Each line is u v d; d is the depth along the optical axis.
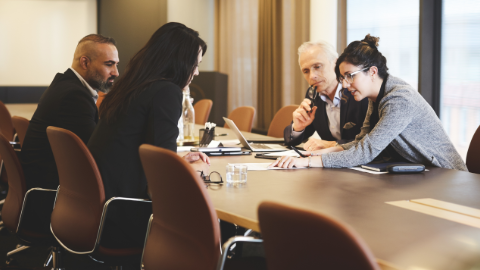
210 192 1.53
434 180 1.71
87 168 1.63
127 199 1.65
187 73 1.84
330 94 2.80
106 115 1.75
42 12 7.65
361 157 1.97
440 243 1.01
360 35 5.59
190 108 3.00
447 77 4.64
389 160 2.17
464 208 1.30
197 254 1.25
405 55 5.04
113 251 1.72
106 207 1.64
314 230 0.78
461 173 1.85
